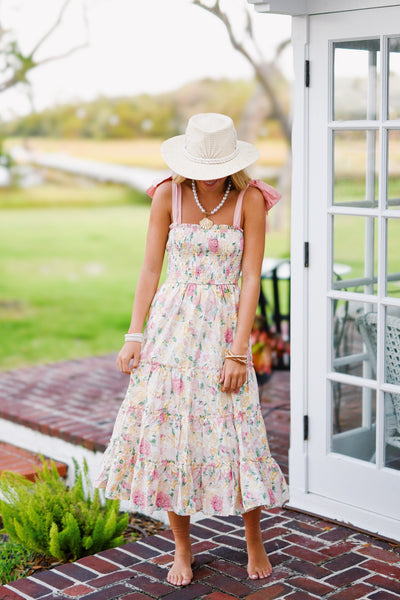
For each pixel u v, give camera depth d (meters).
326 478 4.14
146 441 3.32
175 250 3.38
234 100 17.41
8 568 4.08
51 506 4.31
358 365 4.03
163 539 3.92
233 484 3.28
